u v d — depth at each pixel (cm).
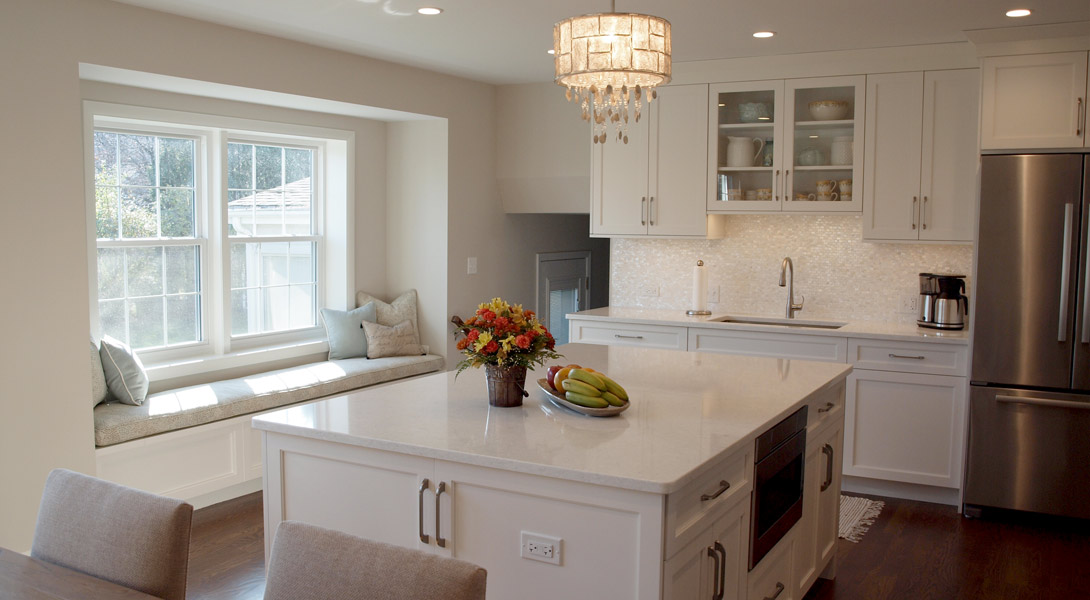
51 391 363
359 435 238
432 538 232
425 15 403
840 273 522
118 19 379
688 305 569
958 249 490
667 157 532
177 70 404
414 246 603
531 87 609
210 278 506
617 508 205
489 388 277
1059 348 410
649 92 284
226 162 502
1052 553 388
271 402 467
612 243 591
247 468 457
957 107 458
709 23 414
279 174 553
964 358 439
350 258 581
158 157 476
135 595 169
